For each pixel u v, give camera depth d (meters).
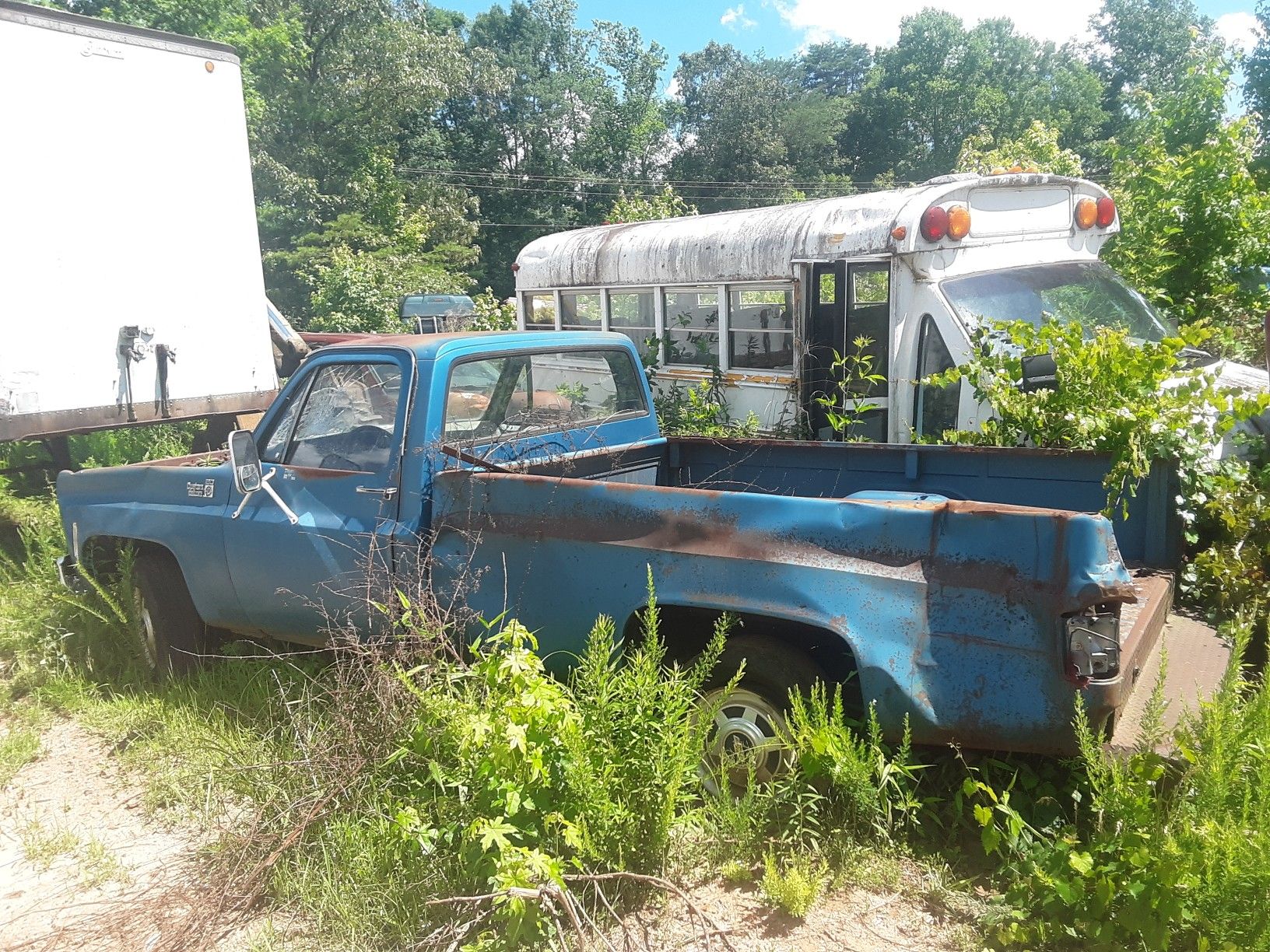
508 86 49.78
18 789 4.65
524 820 3.34
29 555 7.21
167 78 8.24
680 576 3.80
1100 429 4.48
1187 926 2.93
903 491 5.02
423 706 3.68
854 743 3.60
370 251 34.78
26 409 7.40
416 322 27.48
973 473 4.79
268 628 5.14
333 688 4.46
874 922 3.28
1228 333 8.09
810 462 5.36
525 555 4.14
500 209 60.25
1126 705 3.43
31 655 6.06
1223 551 4.51
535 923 3.07
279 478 4.89
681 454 5.89
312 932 3.43
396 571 4.39
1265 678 3.37
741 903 3.43
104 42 7.79
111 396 7.93
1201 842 2.90
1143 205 9.86
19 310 7.34
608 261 11.41
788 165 68.00
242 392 8.92
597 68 64.25
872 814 3.53
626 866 3.48
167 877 3.82
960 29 69.25
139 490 5.61
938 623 3.33
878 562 3.45
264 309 9.16
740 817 3.59
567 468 5.11
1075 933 3.04
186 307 8.45
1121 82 73.88
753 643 3.85
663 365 10.89
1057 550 3.17
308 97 35.69
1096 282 8.04
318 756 3.90
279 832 3.75
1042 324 7.52
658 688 3.55
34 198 7.41
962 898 3.32
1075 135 67.31
